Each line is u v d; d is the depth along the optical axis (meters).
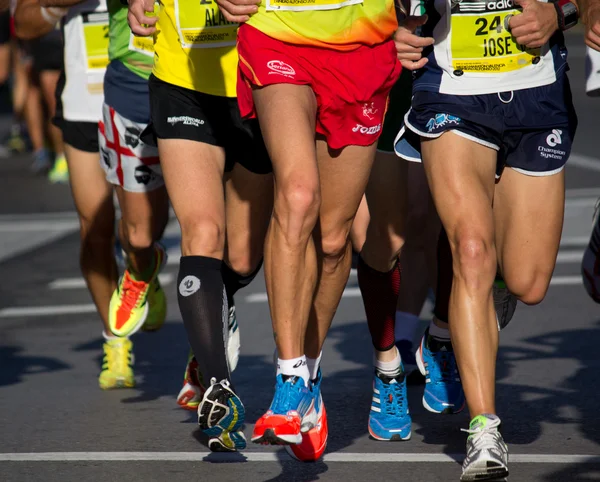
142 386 16.44
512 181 12.20
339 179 11.48
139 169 14.75
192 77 12.13
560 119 12.07
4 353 19.03
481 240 11.12
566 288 22.67
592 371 16.33
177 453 12.73
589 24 11.56
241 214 13.10
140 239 15.05
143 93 14.55
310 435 11.80
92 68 15.89
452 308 11.06
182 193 11.84
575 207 31.81
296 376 10.55
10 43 49.84
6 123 64.38
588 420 13.72
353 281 24.73
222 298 11.34
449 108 11.59
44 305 23.12
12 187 40.69
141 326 17.03
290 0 10.87
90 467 12.23
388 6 11.31
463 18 11.72
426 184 15.48
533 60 11.91
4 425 14.28
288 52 10.88
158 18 12.31
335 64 11.01
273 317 10.62
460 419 14.12
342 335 19.53
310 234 10.57
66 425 14.20
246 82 11.23
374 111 11.41
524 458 12.10
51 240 30.55
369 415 13.70
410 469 11.92
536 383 15.71
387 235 12.95
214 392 10.89
